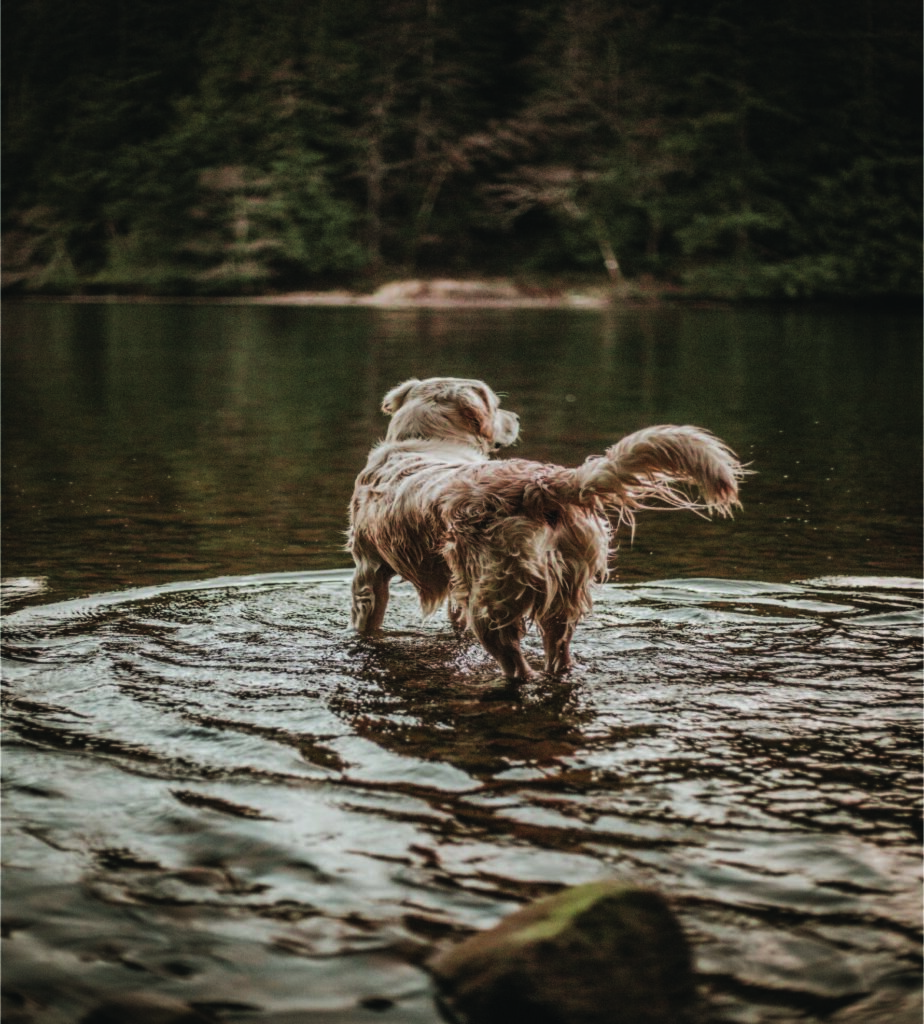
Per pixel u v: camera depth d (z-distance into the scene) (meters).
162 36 62.41
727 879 2.81
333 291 55.62
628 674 4.49
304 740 3.75
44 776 3.42
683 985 2.36
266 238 54.44
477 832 3.07
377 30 59.19
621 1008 2.28
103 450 11.03
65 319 37.34
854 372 19.86
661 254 55.91
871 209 50.50
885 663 4.62
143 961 2.46
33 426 12.86
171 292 55.84
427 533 4.76
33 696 4.14
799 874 2.84
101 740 3.72
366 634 5.08
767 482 9.38
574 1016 2.26
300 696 4.20
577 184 55.97
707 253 54.94
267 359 22.23
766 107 52.88
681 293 52.16
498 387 17.05
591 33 56.78
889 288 49.47
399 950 2.50
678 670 4.54
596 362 21.69
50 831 3.06
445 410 5.26
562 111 55.47
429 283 52.88
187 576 6.07
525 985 2.30
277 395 16.11
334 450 11.08
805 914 2.65
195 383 17.75
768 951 2.49
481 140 56.38
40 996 2.34
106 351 24.27
